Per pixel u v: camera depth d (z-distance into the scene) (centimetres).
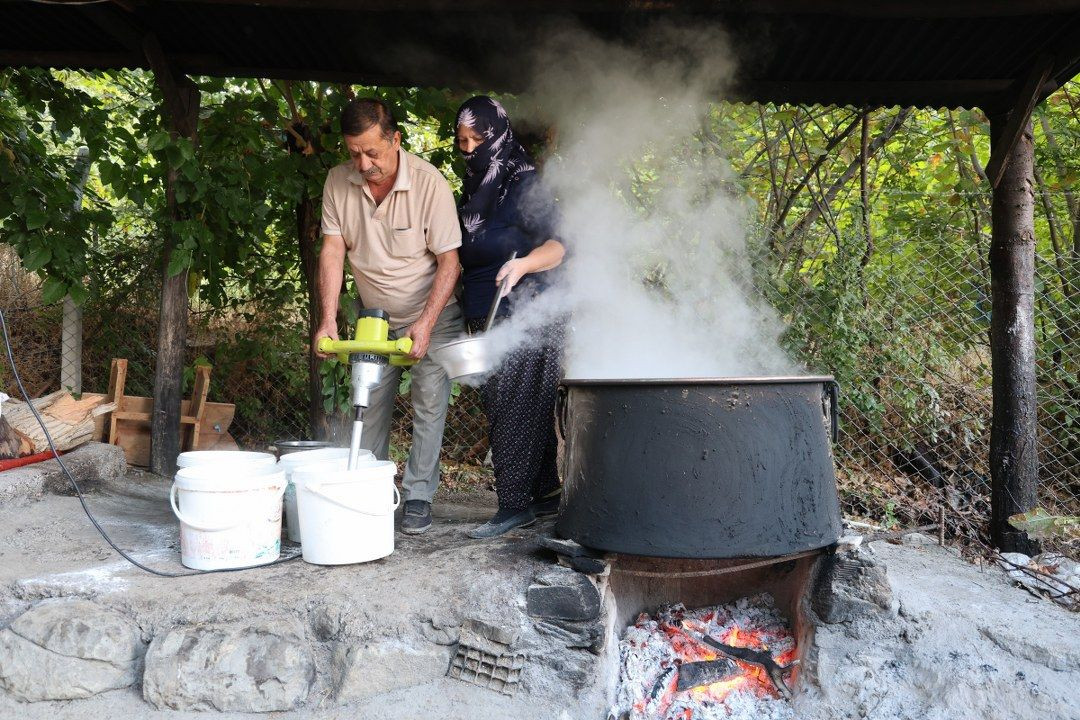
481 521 321
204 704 217
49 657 220
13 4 347
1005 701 212
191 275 436
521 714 217
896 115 470
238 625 223
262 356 507
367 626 224
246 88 486
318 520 250
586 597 224
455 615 227
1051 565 310
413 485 296
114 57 388
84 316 518
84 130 450
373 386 255
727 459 214
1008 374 336
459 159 432
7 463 349
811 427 227
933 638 231
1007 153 331
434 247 279
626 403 222
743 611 273
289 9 328
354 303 382
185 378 497
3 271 513
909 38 324
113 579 245
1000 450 337
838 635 235
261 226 459
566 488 241
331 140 433
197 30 367
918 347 390
